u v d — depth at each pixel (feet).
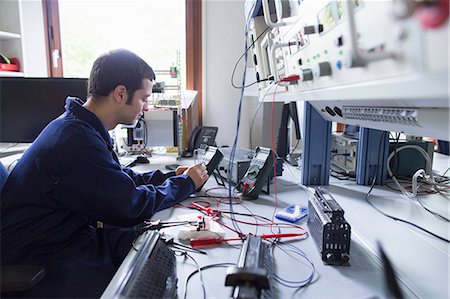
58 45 8.45
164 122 6.72
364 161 4.81
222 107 8.60
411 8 1.33
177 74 7.25
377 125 2.93
